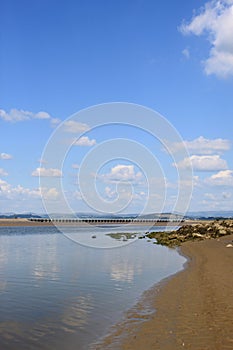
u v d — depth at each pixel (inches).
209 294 660.7
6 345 438.6
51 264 1087.0
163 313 556.1
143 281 818.2
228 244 1608.0
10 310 585.6
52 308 595.8
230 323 490.9
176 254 1389.0
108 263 1115.3
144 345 425.4
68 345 436.8
